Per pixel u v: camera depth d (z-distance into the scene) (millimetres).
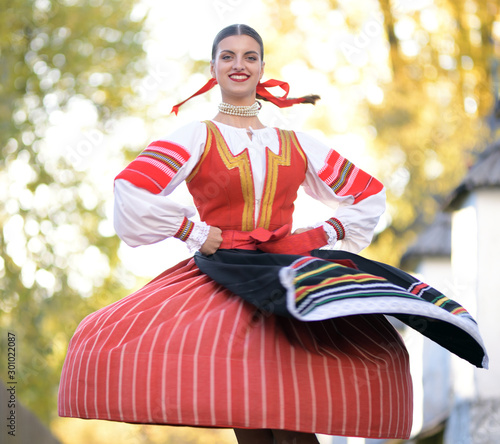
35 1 10508
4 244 10406
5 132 10484
